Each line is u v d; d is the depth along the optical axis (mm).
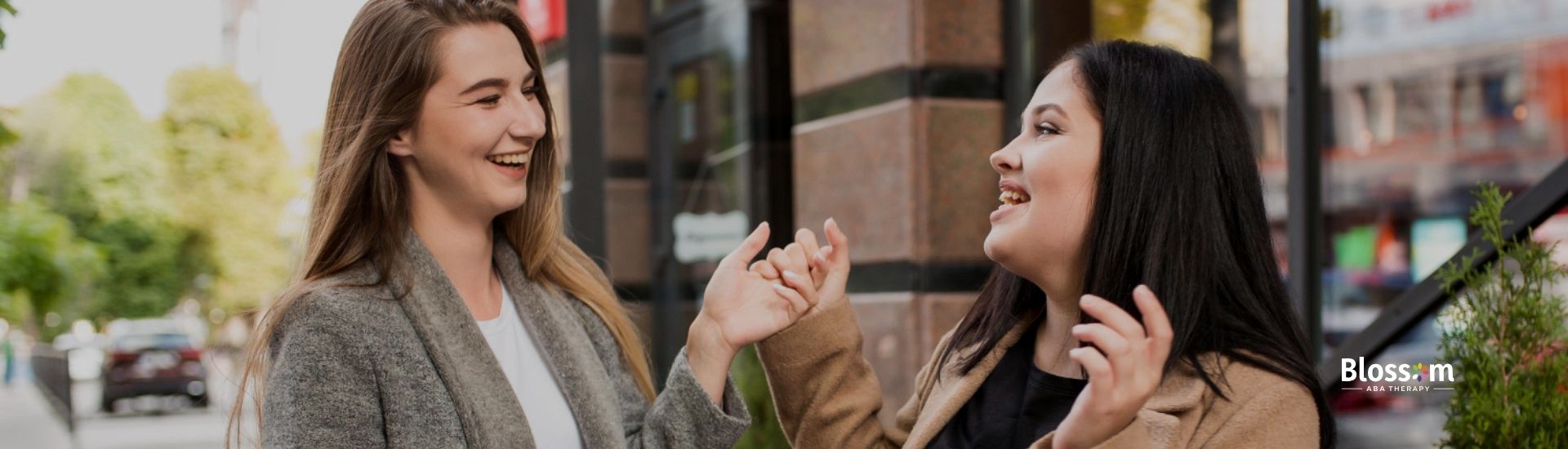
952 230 3904
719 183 5609
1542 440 2131
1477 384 2246
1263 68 3383
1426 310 2770
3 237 9031
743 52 5438
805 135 4449
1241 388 1410
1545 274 2244
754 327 1834
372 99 1729
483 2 1788
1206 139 1485
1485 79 3096
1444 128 3141
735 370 4766
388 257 1712
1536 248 2254
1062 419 1580
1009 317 1716
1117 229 1479
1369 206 3170
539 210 1927
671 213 5887
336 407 1607
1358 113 3195
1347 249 3172
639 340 2121
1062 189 1520
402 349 1663
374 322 1654
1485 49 3100
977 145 3936
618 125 5898
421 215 1788
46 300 9477
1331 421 1465
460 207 1774
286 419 1597
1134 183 1475
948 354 1813
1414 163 3152
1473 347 2254
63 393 15578
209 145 44188
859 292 4160
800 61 4488
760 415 4613
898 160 3928
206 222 43781
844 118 4227
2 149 5363
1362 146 3193
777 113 5285
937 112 3887
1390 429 2891
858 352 1892
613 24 5898
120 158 42312
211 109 44344
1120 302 1489
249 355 1704
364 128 1720
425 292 1725
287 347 1635
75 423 13469
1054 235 1537
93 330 42094
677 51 5887
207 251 43812
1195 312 1445
